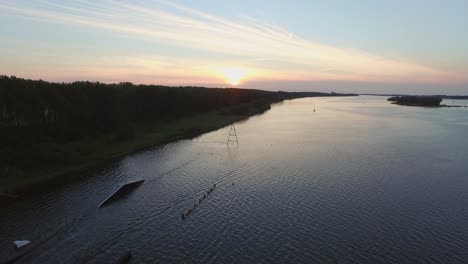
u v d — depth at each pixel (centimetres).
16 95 4969
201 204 3262
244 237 2598
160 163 4731
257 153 5416
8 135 4381
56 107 5503
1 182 3575
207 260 2286
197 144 6138
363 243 2511
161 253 2373
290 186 3762
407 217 2958
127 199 3359
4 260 2228
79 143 5269
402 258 2325
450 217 2964
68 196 3378
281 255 2345
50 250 2381
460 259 2317
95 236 2595
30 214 2938
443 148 5859
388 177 4091
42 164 4191
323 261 2277
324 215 2992
